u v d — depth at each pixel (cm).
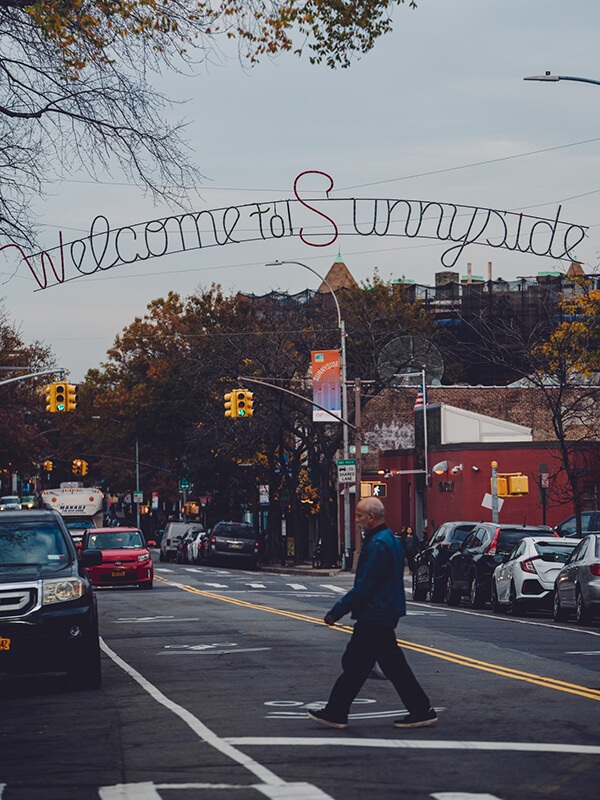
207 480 7575
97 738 1127
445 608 3044
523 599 2688
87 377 9831
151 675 1648
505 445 5506
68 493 5941
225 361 6244
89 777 931
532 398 7056
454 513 5647
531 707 1270
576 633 2236
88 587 1541
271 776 904
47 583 1505
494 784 862
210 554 6303
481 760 961
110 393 8500
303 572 5591
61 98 1989
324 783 872
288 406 6000
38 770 973
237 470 7419
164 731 1151
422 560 3422
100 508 5962
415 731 1118
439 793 829
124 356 8512
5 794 871
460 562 3114
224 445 6606
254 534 6394
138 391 8212
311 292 7556
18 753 1062
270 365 6159
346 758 978
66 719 1265
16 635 1474
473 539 3120
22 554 1594
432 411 6088
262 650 1947
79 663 1501
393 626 1143
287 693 1420
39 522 1645
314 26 1855
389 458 6612
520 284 8431
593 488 5481
